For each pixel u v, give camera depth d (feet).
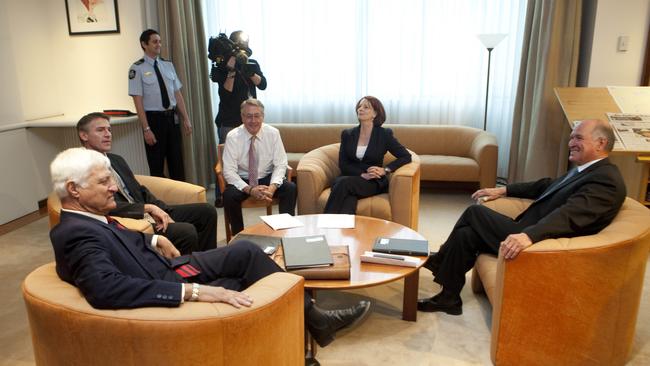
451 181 15.15
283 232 8.54
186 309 4.58
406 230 8.64
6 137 13.09
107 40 15.12
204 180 16.40
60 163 5.11
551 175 13.92
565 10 13.10
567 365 6.53
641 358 7.09
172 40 14.96
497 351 6.68
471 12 15.66
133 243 5.79
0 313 8.51
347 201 10.43
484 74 16.08
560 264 6.12
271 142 11.14
